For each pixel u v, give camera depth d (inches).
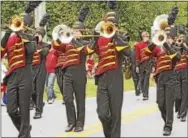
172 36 450.3
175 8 437.7
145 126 490.6
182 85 524.1
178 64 521.7
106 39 366.3
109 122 368.5
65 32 444.8
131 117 546.9
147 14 1304.1
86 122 504.1
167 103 440.5
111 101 364.2
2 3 1006.4
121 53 366.6
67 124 482.3
